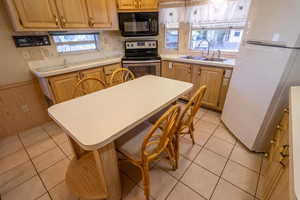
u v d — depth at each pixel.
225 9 2.41
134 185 1.40
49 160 1.69
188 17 2.79
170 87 1.48
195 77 2.58
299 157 0.61
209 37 2.82
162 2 2.79
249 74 1.62
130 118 0.98
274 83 1.36
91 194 1.15
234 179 1.43
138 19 2.65
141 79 1.74
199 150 1.76
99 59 2.82
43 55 2.20
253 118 1.61
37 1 1.75
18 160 1.70
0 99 1.96
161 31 3.12
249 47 1.61
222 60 2.47
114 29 2.63
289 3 1.17
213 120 2.34
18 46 1.96
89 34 2.69
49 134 2.13
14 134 2.14
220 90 2.36
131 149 1.16
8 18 1.82
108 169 1.05
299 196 0.47
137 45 2.88
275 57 1.33
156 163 1.60
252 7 1.60
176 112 0.96
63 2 1.94
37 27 1.81
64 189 1.38
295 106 0.95
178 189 1.35
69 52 2.49
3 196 1.34
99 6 2.30
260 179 1.42
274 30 1.31
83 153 1.45
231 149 1.77
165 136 1.00
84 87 2.28
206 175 1.47
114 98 1.27
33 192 1.36
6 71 1.95
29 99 2.19
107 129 0.87
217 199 1.27
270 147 1.51
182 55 3.09
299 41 1.17
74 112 1.07
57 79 1.99
